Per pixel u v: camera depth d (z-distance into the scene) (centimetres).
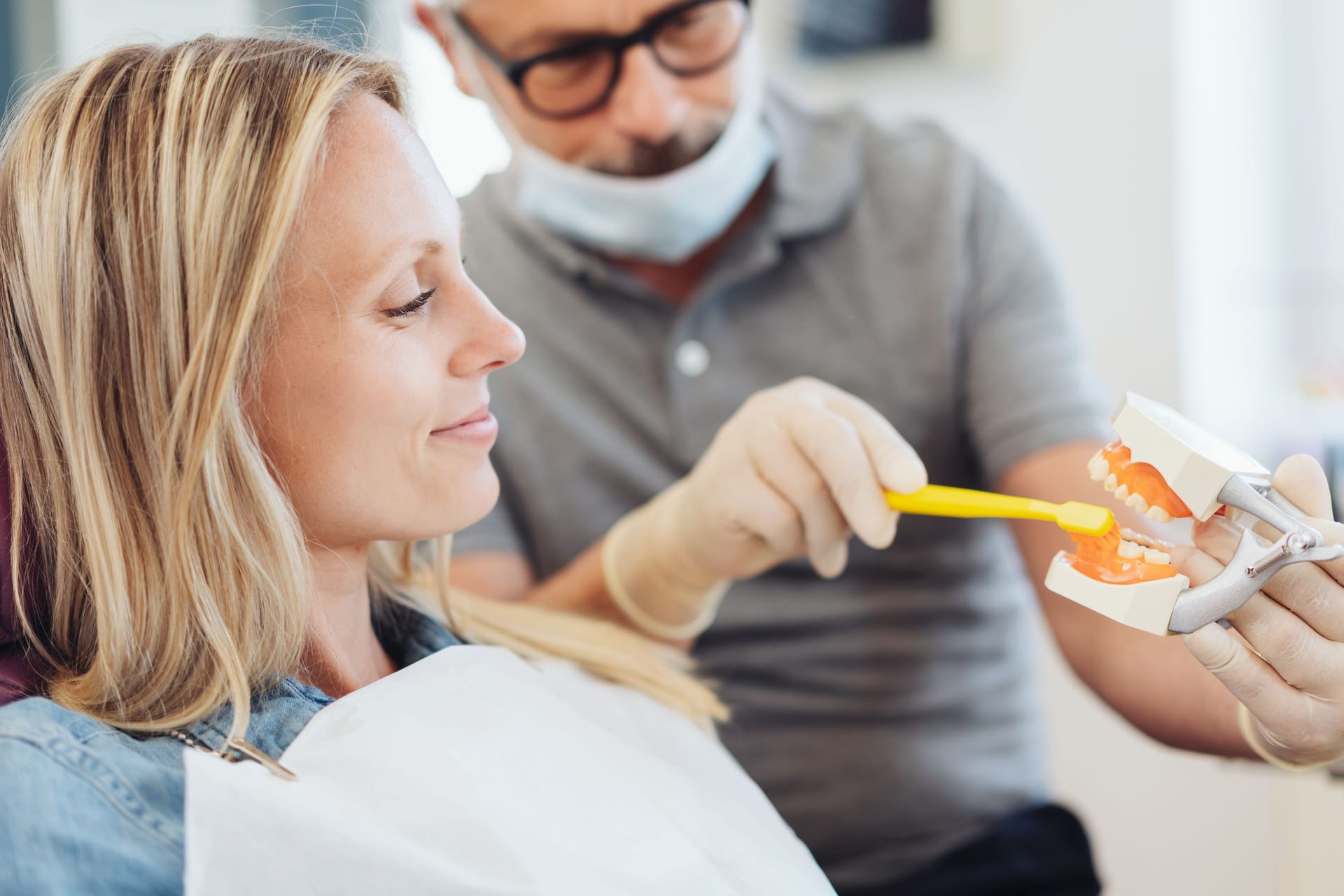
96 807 46
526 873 48
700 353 101
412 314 55
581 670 72
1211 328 156
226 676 52
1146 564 50
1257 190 156
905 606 100
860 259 101
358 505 55
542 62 86
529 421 104
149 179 51
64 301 52
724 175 94
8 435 56
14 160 54
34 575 57
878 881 98
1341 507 137
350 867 46
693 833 58
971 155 104
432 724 54
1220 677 52
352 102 54
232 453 52
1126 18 147
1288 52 153
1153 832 152
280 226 51
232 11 147
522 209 103
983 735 101
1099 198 151
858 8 162
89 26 146
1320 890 103
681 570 79
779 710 100
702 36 87
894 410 100
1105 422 93
